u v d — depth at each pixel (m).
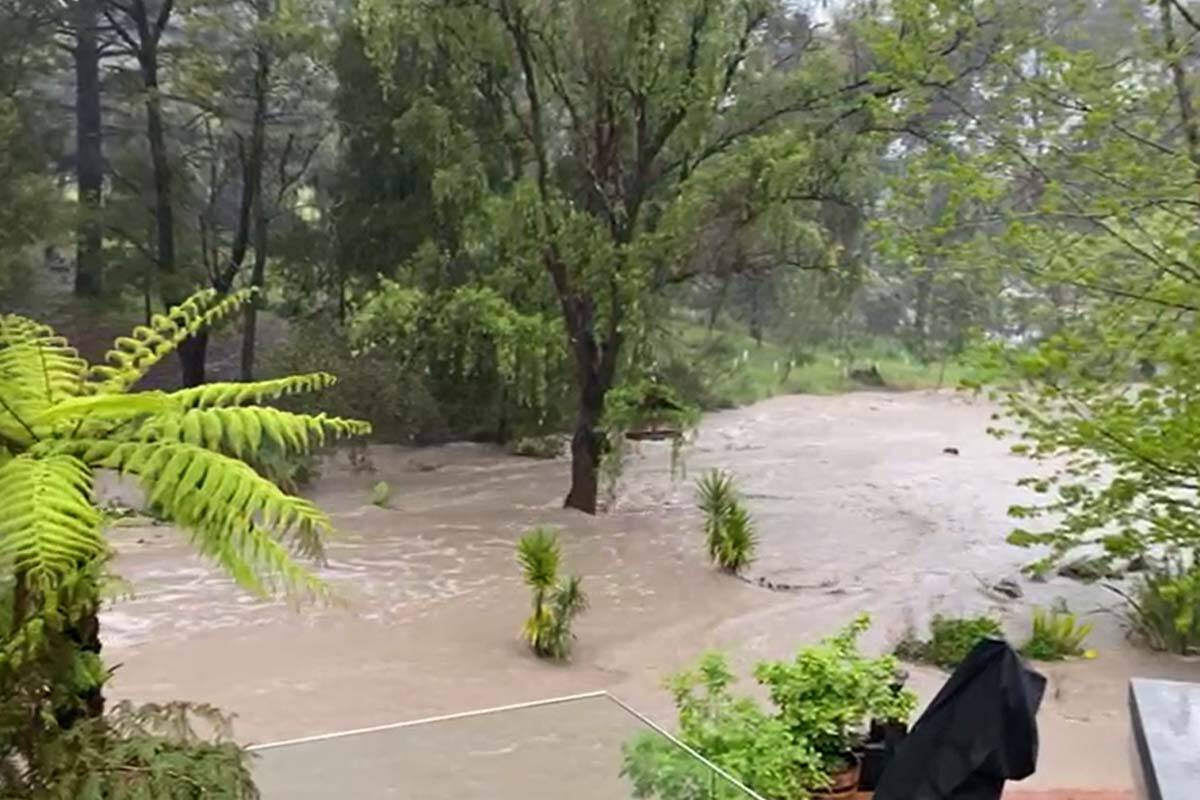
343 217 20.92
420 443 19.55
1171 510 7.38
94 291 20.98
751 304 21.94
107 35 21.66
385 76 16.59
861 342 30.75
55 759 2.29
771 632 11.06
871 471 19.39
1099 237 7.87
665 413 15.91
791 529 15.31
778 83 15.98
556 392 18.00
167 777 2.35
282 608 10.83
